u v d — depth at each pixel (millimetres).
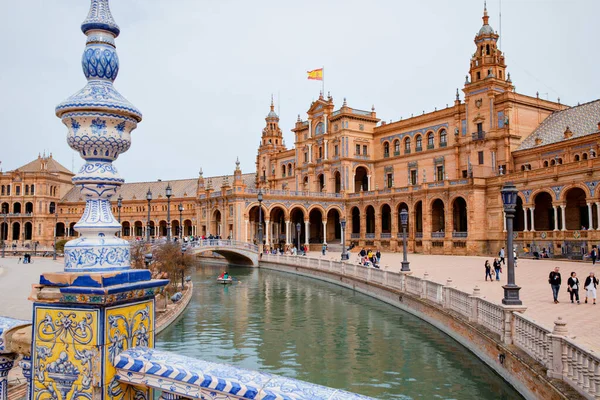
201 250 66812
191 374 3439
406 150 91750
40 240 122625
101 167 4250
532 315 20750
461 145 79375
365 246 87500
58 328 3752
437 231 77375
